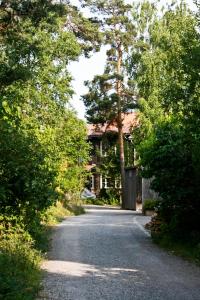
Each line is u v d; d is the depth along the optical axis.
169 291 10.16
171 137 17.94
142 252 15.83
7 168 10.97
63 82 26.91
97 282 11.02
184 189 16.92
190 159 16.83
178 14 43.41
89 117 50.47
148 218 31.59
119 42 49.47
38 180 11.59
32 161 11.42
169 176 17.03
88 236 20.38
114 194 61.91
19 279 9.25
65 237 19.94
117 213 38.97
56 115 26.73
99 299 9.41
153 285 10.75
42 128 22.48
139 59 47.09
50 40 26.12
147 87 45.47
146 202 36.12
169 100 15.99
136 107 49.09
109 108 49.50
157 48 45.50
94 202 61.34
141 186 43.91
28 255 12.19
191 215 17.48
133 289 10.32
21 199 11.79
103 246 17.27
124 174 51.03
